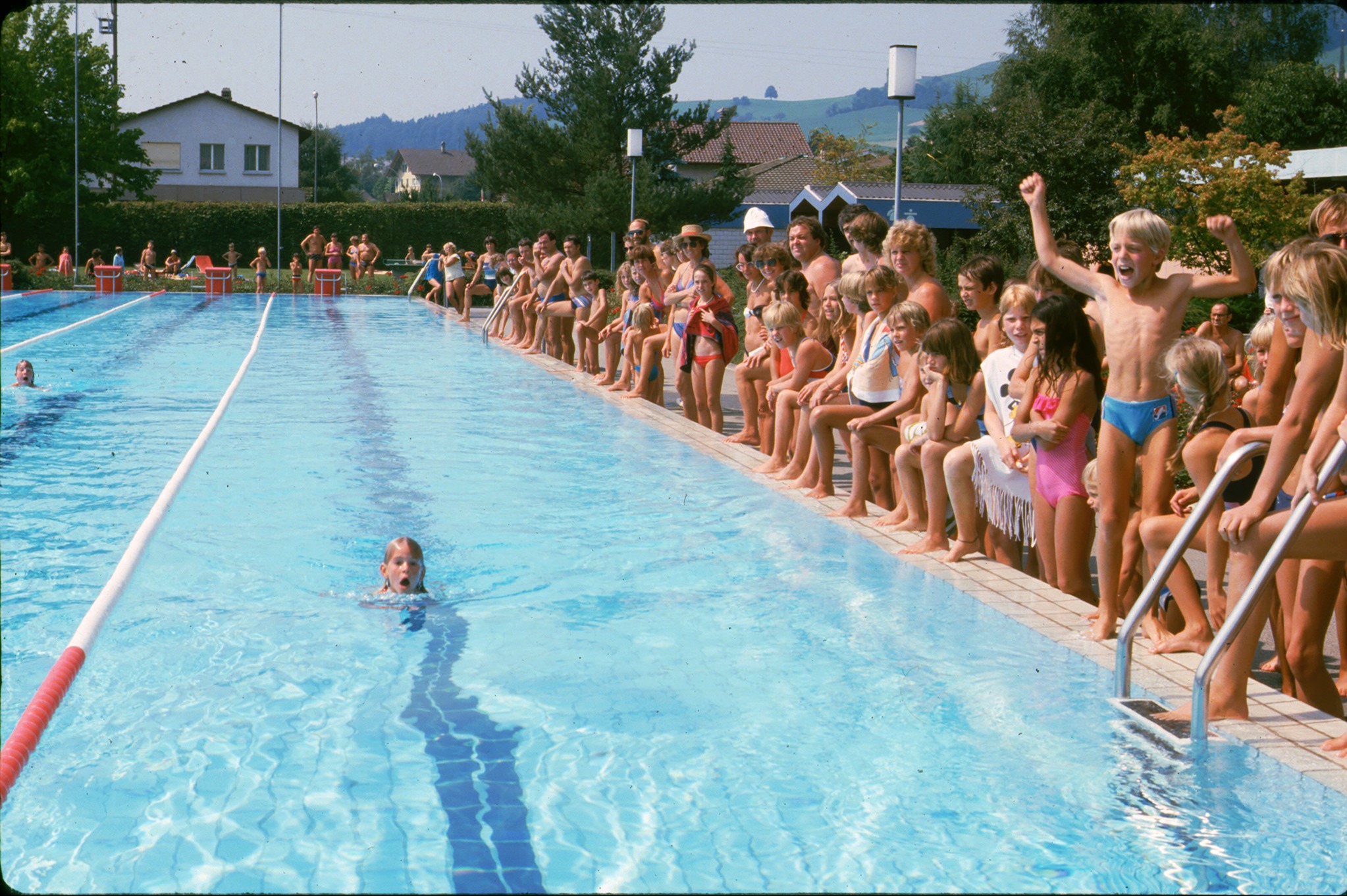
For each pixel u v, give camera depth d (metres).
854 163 58.28
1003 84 38.59
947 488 6.06
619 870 3.00
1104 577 4.89
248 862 3.00
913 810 3.34
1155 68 35.22
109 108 42.75
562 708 4.08
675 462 8.68
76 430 9.86
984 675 4.44
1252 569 3.87
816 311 8.51
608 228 36.25
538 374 14.15
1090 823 3.27
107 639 4.73
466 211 46.34
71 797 3.36
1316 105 34.94
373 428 10.15
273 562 5.92
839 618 5.14
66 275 33.62
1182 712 4.03
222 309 26.20
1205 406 4.47
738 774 3.57
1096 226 25.23
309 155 90.56
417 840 3.13
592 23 37.38
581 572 5.83
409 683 4.31
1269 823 3.28
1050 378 5.44
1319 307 3.57
